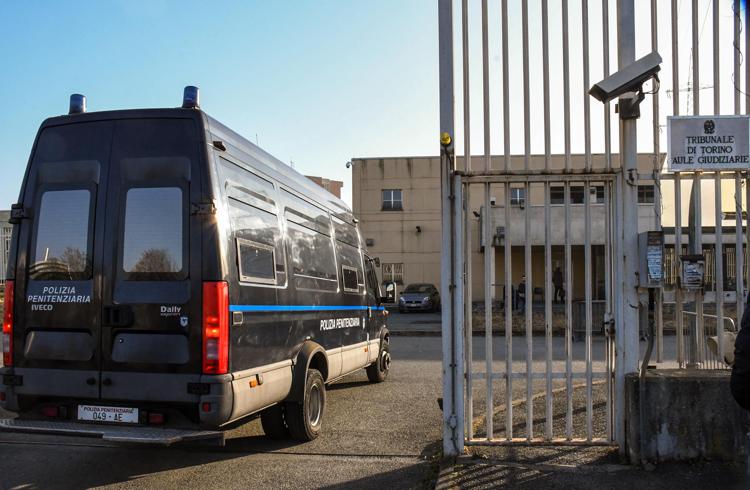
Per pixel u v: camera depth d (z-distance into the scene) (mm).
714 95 5125
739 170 5074
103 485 5090
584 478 4621
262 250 5750
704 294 5203
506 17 5207
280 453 6051
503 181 5188
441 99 5234
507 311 5281
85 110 5496
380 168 35781
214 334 4797
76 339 5023
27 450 6160
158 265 4941
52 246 5168
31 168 5316
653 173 5141
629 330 5074
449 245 5234
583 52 5191
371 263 10242
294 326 6352
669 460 4844
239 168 5555
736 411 4828
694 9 5184
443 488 4469
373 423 7301
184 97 5223
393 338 18125
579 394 8062
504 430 6188
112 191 5105
